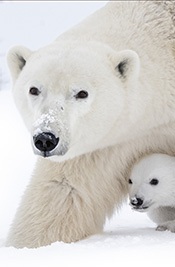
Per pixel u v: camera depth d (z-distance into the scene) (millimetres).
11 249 7836
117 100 8727
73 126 8359
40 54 8992
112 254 6910
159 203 10469
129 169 10500
